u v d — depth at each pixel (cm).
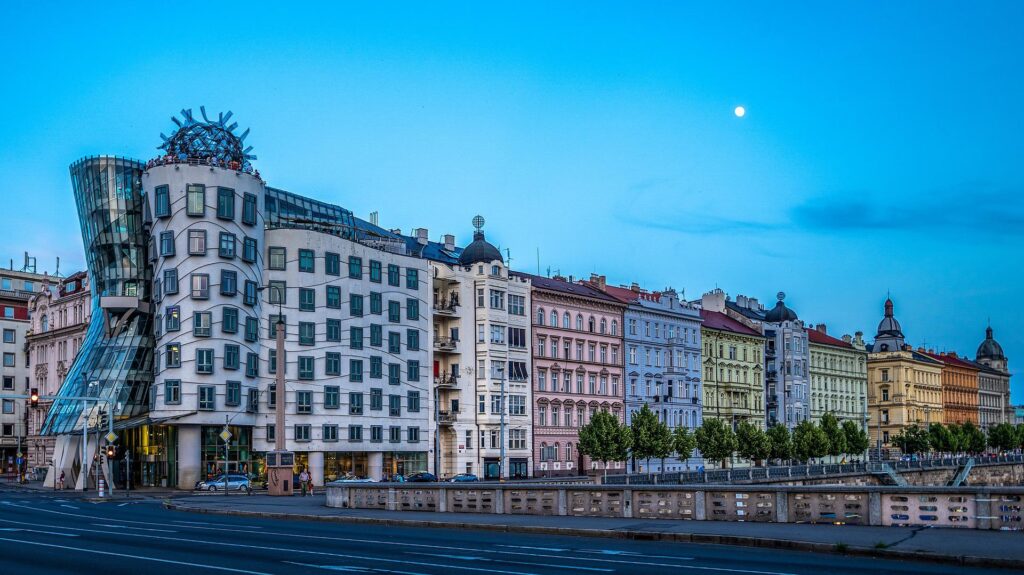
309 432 9850
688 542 3175
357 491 5066
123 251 10062
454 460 10881
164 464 9269
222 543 3089
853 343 18238
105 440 9506
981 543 2778
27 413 14825
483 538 3338
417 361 10838
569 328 12106
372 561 2523
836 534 3075
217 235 9375
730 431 11769
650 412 10919
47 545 3005
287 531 3700
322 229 10675
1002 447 18612
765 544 2970
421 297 10975
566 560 2562
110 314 10062
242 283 9531
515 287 11519
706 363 14100
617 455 10419
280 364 6906
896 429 18262
